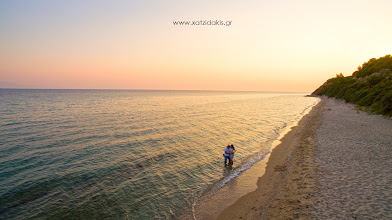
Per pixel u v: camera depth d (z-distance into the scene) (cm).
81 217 988
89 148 2031
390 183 986
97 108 5612
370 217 741
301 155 1603
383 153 1447
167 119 3888
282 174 1347
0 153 1844
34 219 966
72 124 3209
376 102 3750
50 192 1211
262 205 1003
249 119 4056
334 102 6619
